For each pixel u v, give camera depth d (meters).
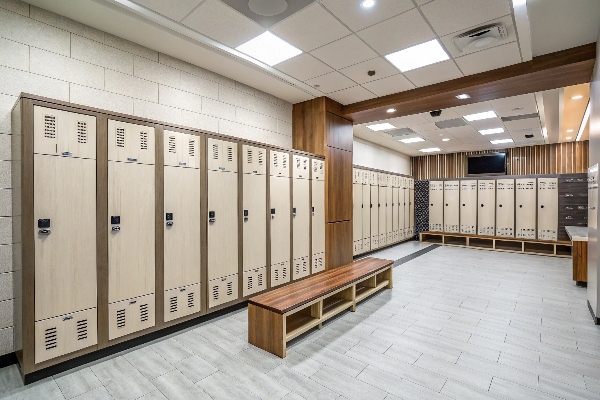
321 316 3.51
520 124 7.37
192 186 3.55
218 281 3.83
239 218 4.09
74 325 2.68
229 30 3.36
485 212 9.51
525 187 8.86
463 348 3.06
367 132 8.34
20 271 2.52
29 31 2.88
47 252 2.53
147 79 3.72
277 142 5.53
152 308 3.20
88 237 2.75
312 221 5.33
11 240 2.77
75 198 2.68
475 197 9.72
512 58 3.96
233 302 4.02
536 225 8.70
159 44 3.66
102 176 2.84
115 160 2.93
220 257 3.85
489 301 4.46
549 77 4.16
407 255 8.20
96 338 2.81
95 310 2.80
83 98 3.21
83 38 3.22
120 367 2.71
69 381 2.50
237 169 4.07
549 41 3.57
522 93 4.78
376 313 4.00
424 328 3.54
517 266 6.81
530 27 3.28
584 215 8.07
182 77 4.08
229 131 4.67
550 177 8.49
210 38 3.53
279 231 4.69
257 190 4.34
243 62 4.14
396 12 3.04
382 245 8.99
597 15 3.05
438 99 5.07
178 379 2.54
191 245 3.54
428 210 10.75
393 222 9.66
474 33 3.37
